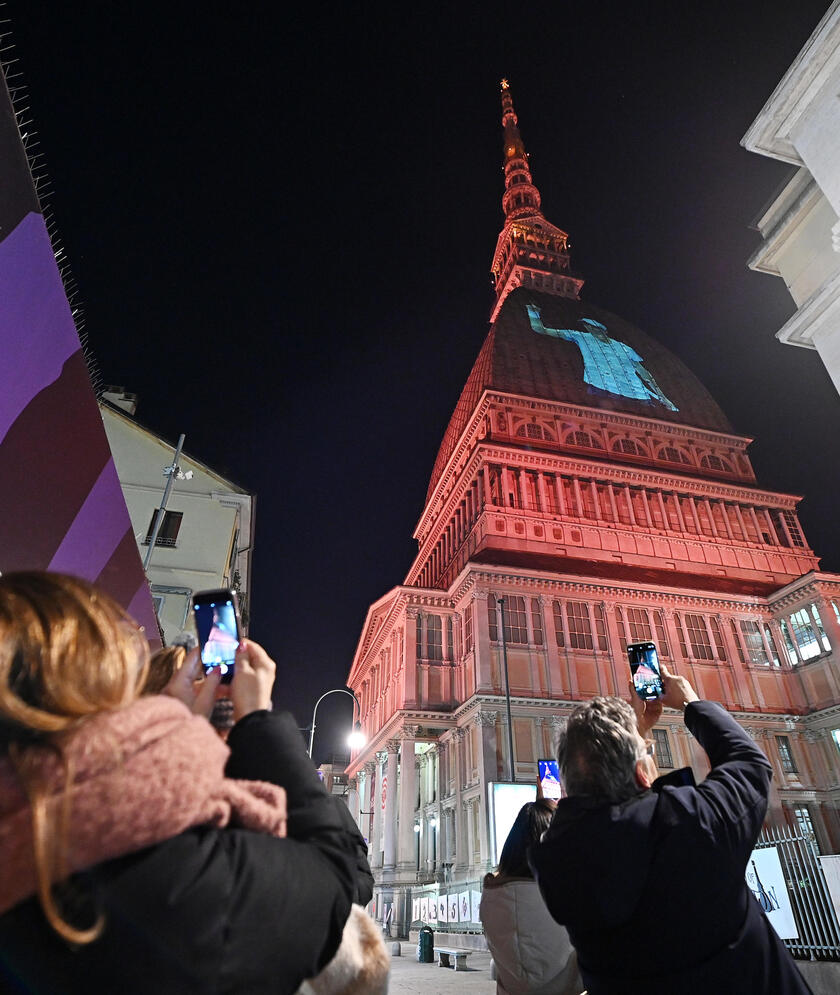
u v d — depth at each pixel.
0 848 1.01
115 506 10.89
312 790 1.80
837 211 11.70
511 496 52.31
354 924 2.29
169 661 2.52
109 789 1.09
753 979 2.18
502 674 40.62
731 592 50.44
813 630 46.44
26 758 1.10
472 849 37.06
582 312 84.88
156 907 1.10
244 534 31.41
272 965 1.29
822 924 9.62
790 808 41.09
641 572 50.31
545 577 44.47
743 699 44.53
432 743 45.44
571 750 2.72
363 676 61.47
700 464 63.72
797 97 12.09
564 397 65.19
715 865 2.28
